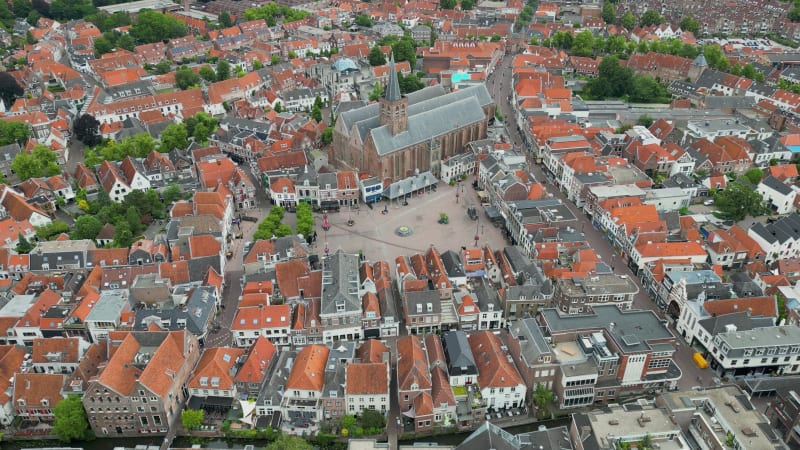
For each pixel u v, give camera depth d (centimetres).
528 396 14512
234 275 19288
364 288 17388
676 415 13012
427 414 13500
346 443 13562
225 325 17050
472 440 11856
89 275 17925
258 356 14738
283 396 14025
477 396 14125
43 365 15038
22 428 14075
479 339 15362
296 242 19212
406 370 14038
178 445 13575
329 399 13875
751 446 11969
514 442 12219
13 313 16588
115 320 16275
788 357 15088
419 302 16425
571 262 18612
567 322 15150
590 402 14462
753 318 15775
